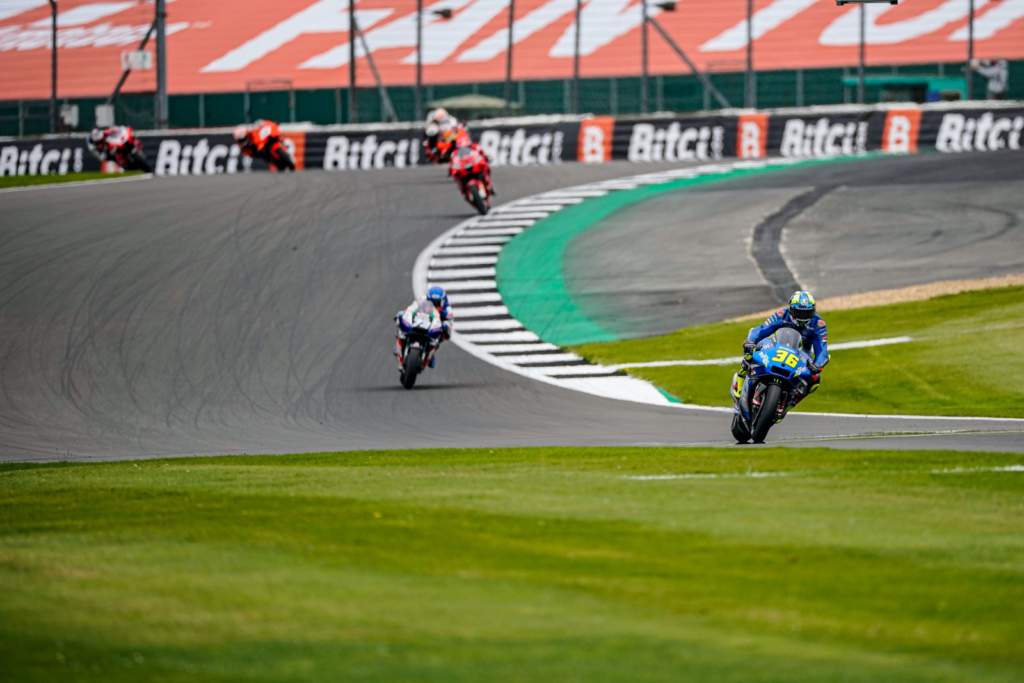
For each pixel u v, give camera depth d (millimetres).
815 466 40406
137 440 62062
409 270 108438
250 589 22703
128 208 135500
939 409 63656
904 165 141625
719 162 152125
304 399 72375
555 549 26594
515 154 159500
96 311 95938
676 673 17984
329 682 17484
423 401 70938
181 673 17844
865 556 25797
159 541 27688
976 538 27547
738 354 82188
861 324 85562
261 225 125188
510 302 100250
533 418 65125
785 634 20203
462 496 34000
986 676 18047
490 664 18344
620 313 96562
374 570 24500
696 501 32750
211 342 87375
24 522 31922
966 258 103500
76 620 20547
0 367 81750
